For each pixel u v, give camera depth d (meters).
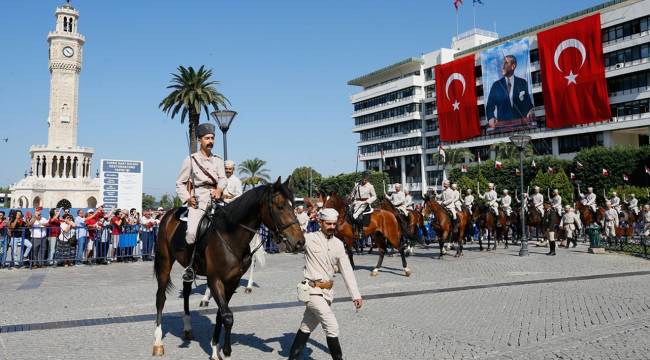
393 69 89.06
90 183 79.31
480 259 18.11
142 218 19.67
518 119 58.56
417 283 12.33
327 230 5.34
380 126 91.94
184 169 6.44
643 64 51.25
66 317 8.52
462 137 61.69
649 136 53.31
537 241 25.91
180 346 6.61
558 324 7.74
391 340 6.86
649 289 11.02
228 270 5.72
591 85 48.50
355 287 5.29
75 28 79.56
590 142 57.00
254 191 5.75
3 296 10.72
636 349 6.23
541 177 47.50
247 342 6.80
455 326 7.67
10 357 6.07
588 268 15.10
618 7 54.88
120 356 6.13
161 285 6.59
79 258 17.62
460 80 61.72
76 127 78.75
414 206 24.08
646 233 23.61
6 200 104.12
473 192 55.19
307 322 5.43
